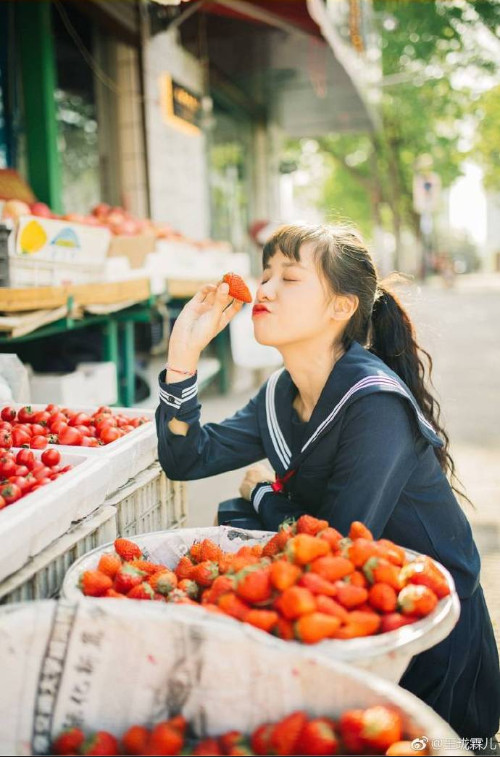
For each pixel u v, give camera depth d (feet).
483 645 7.24
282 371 7.79
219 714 4.76
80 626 4.84
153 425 9.20
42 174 22.65
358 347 6.98
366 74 42.63
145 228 20.22
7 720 4.91
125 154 28.43
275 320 6.88
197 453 7.43
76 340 17.60
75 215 16.80
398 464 6.44
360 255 7.04
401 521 6.88
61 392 13.46
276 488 7.29
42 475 7.22
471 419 22.56
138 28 27.40
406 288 8.16
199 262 21.59
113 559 6.07
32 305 11.50
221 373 26.22
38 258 12.72
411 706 4.31
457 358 35.01
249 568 5.27
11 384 10.67
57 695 4.89
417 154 97.50
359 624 4.92
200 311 7.22
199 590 6.05
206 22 28.84
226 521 8.15
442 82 76.48
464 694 7.20
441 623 5.11
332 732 4.37
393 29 64.44
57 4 23.16
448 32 63.87
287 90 40.45
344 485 6.43
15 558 5.97
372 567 5.24
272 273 7.03
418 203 77.05
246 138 47.67
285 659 4.55
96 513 7.41
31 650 4.87
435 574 5.39
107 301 14.16
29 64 22.08
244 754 4.45
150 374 19.60
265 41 30.53
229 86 39.19
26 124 22.47
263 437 7.50
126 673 4.85
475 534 13.12
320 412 6.73
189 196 33.76
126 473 8.26
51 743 4.90
